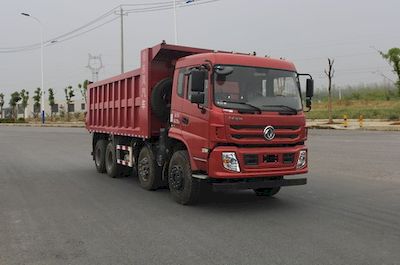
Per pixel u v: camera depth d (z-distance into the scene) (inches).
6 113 3806.6
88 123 577.3
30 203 344.2
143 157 406.6
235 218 290.2
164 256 215.0
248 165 293.6
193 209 318.7
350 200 342.3
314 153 668.1
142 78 397.4
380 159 582.2
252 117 295.6
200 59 315.6
